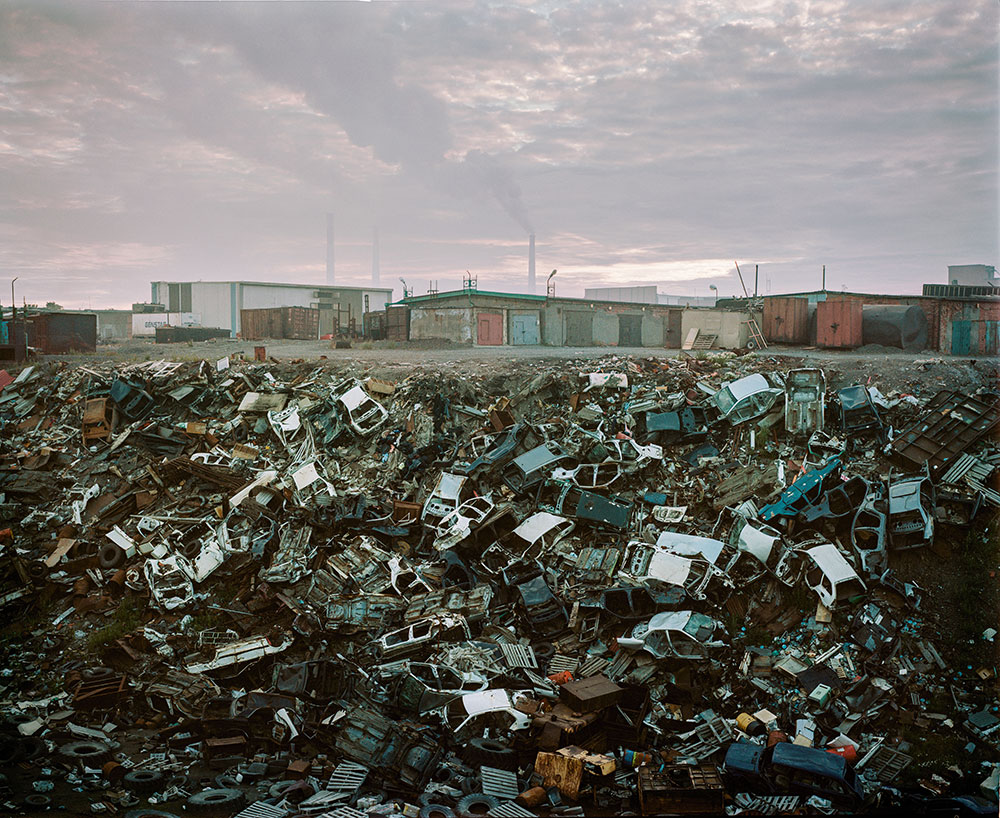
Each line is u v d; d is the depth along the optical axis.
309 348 38.06
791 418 19.67
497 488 19.91
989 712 13.56
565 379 22.94
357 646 16.16
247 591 17.50
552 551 17.95
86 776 12.19
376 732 13.18
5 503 20.86
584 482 19.47
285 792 11.77
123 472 21.83
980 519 16.53
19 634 17.12
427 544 18.72
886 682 14.34
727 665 15.20
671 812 11.34
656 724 13.96
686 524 18.14
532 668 15.00
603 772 11.95
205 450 22.67
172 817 10.76
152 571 17.77
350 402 22.20
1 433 24.20
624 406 21.61
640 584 16.44
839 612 15.80
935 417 18.75
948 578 15.97
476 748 12.77
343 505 19.33
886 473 18.06
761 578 16.69
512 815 10.95
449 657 14.92
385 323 45.91
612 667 15.12
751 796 11.95
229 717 13.50
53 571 18.75
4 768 12.10
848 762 12.72
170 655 16.02
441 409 22.41
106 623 17.23
